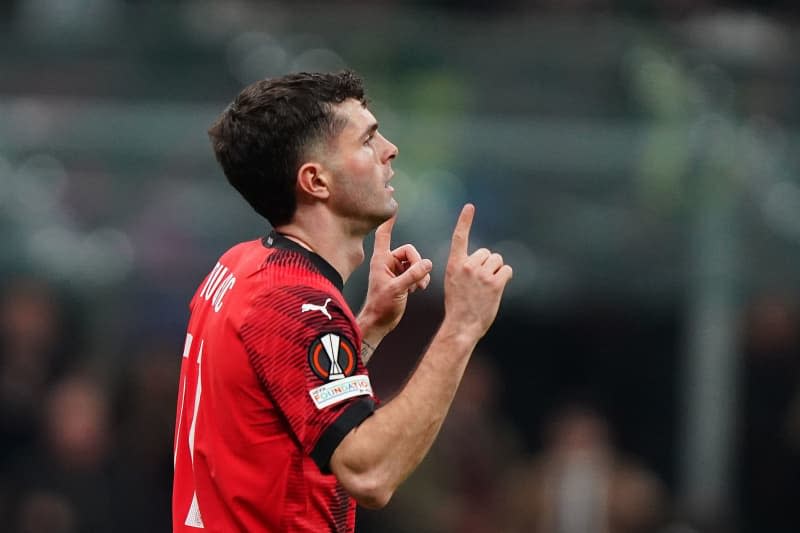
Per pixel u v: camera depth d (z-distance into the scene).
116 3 32.34
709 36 26.38
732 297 25.75
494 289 10.33
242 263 10.69
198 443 10.48
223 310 10.38
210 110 25.58
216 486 10.31
